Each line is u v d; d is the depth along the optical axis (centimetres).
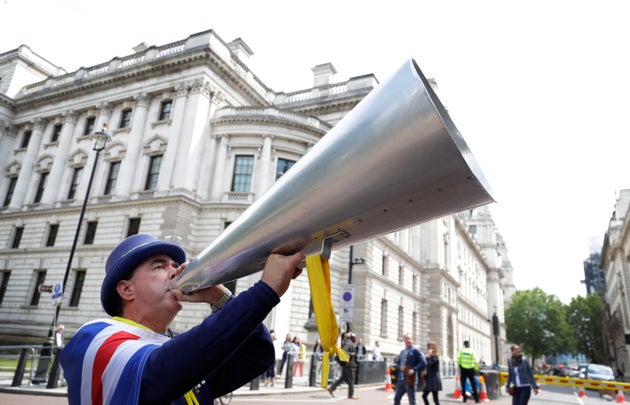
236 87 2964
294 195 107
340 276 2705
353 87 3206
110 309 148
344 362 103
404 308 3391
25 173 3180
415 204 95
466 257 5906
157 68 2842
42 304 2656
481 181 89
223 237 125
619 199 5297
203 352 96
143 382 98
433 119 82
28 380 1201
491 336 7538
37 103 3375
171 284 138
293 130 2642
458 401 1365
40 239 2867
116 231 2555
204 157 2619
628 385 1591
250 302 101
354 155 96
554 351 7594
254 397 1141
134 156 2739
